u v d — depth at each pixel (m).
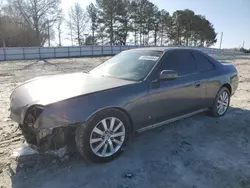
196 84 3.95
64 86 3.02
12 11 46.44
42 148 2.66
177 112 3.75
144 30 55.78
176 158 3.11
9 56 25.08
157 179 2.66
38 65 17.95
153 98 3.28
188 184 2.57
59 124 2.54
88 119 2.70
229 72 4.82
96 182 2.60
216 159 3.10
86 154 2.80
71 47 30.09
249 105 5.73
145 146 3.44
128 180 2.63
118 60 4.04
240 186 2.55
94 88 2.91
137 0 53.06
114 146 3.05
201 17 63.41
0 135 3.76
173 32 60.44
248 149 3.40
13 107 2.90
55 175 2.72
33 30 47.88
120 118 3.00
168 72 3.31
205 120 4.56
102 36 52.41
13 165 2.89
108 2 49.56
